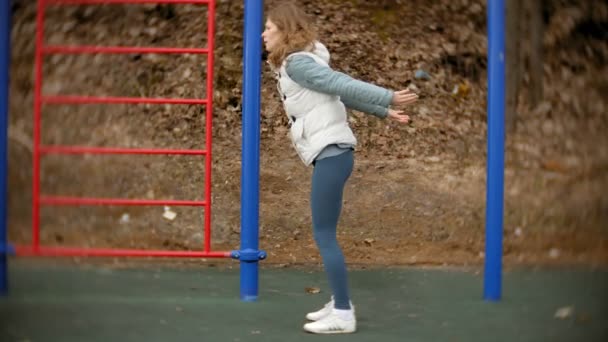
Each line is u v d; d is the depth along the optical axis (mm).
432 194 6781
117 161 7117
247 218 4391
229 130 7512
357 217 6414
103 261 5449
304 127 3756
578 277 5109
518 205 6742
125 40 8305
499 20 4293
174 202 4410
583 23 8945
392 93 3631
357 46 8352
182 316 4039
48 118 7633
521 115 8023
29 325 3834
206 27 8375
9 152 7246
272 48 3832
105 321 3920
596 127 7957
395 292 4680
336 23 8547
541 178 7164
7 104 4402
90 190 6801
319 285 4859
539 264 5574
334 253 3762
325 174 3727
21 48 8344
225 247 6055
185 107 7684
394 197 6707
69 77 8016
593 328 3861
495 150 4359
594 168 7332
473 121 7824
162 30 8367
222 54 8156
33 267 5188
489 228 4422
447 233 6242
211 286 4742
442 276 5137
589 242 6129
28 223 6359
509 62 8062
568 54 8711
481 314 4141
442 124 7711
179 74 7961
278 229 6242
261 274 5176
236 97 7809
